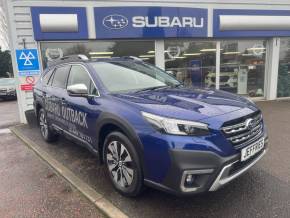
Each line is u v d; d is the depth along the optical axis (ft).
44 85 17.72
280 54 34.71
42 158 15.87
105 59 14.42
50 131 17.80
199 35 30.45
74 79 14.03
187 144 8.35
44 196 11.28
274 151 14.98
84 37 27.27
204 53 32.50
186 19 29.53
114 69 13.32
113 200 10.46
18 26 25.32
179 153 8.33
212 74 33.30
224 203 9.91
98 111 11.23
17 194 11.59
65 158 15.46
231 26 31.30
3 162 15.71
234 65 33.99
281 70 35.27
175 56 31.45
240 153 9.02
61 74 15.76
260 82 35.45
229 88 34.40
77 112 12.92
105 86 12.01
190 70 32.35
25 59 25.48
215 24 30.89
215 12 30.63
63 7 26.25
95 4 27.14
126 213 9.57
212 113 9.09
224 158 8.49
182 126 8.54
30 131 22.71
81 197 11.03
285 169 12.56
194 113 8.93
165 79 14.15
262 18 32.01
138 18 28.12
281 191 10.57
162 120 8.76
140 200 10.34
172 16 28.96
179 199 10.30
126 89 12.21
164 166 8.64
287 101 33.65
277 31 32.94
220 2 30.58
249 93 35.35
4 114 35.19
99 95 11.75
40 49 26.84
